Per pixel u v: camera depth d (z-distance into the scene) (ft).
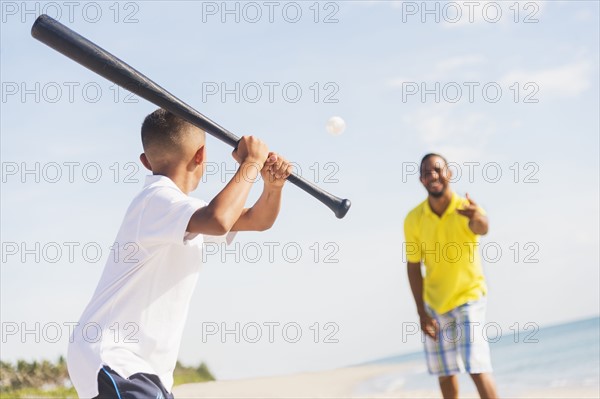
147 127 8.66
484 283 15.51
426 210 15.55
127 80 8.29
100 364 7.54
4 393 36.04
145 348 7.82
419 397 26.40
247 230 9.47
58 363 38.58
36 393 36.19
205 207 7.72
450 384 15.34
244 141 8.34
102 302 7.90
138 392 7.48
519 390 31.14
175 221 7.70
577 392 25.75
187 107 8.48
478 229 14.82
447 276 15.31
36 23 8.13
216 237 9.41
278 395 30.99
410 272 16.12
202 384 42.01
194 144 8.70
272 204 9.36
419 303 15.94
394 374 43.50
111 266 8.08
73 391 36.88
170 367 8.09
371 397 27.96
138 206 8.04
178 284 8.11
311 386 37.14
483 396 14.83
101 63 8.20
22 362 37.91
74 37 8.16
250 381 42.04
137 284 7.90
